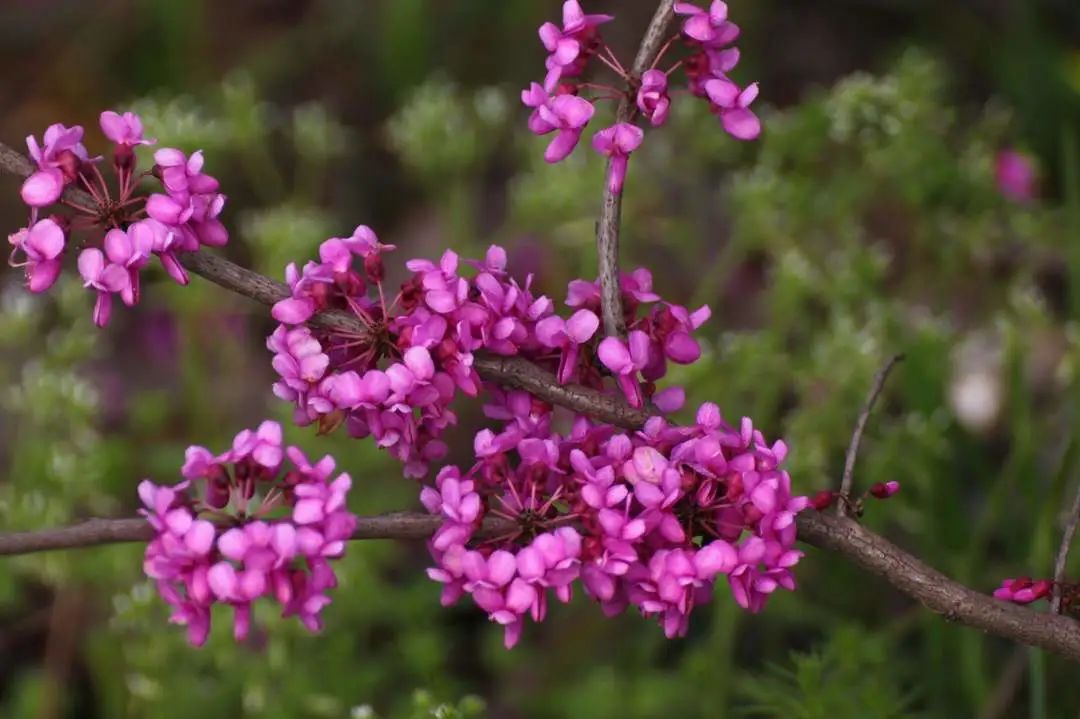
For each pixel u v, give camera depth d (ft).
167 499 7.64
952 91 24.70
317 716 15.71
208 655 15.51
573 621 17.15
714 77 8.85
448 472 8.11
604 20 8.66
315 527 7.68
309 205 22.12
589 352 9.04
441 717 12.37
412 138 18.21
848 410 16.35
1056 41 25.22
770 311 18.08
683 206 20.94
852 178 17.74
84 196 8.39
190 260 8.52
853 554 8.91
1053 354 19.51
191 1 25.34
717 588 14.80
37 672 17.65
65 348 16.53
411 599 15.90
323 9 26.48
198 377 17.84
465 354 8.28
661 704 15.03
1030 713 15.88
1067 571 15.12
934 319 18.02
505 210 22.30
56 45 25.94
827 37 26.02
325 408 8.14
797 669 15.49
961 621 8.89
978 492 18.65
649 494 7.97
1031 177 18.19
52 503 15.84
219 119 23.93
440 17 25.91
